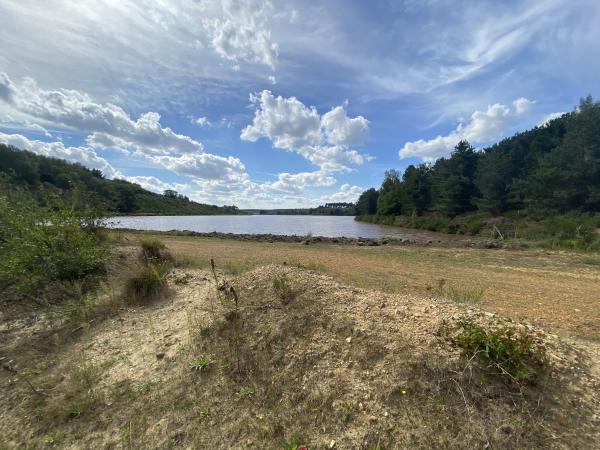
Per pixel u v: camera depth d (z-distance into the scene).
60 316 4.93
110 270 6.81
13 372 3.74
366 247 17.06
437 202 50.66
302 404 2.75
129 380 3.34
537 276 8.62
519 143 49.12
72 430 2.80
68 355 3.98
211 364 3.35
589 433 2.25
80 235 6.09
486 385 2.55
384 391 2.67
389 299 4.11
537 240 17.62
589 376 2.73
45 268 5.43
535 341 2.96
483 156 48.47
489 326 3.19
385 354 2.98
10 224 5.51
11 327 4.88
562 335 4.02
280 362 3.21
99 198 8.44
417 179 58.28
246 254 12.73
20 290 5.31
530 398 2.47
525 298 6.14
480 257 12.53
